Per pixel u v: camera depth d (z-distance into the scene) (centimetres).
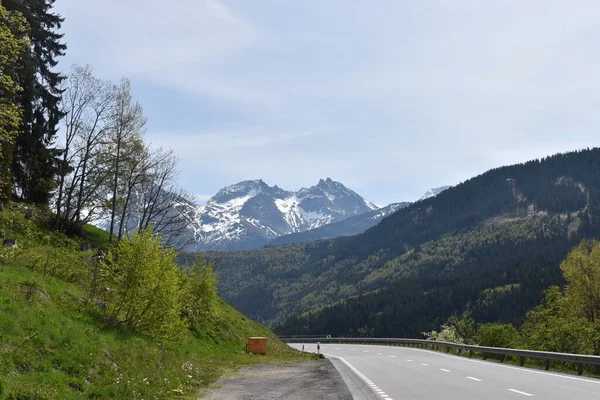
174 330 2014
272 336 5078
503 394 1334
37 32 4241
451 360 3044
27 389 874
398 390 1471
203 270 3572
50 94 4400
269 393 1465
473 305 18075
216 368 2278
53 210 4384
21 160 4175
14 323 1159
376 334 18150
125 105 4062
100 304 1883
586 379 1766
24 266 1859
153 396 1240
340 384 1680
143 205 4197
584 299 5259
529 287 18425
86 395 1045
